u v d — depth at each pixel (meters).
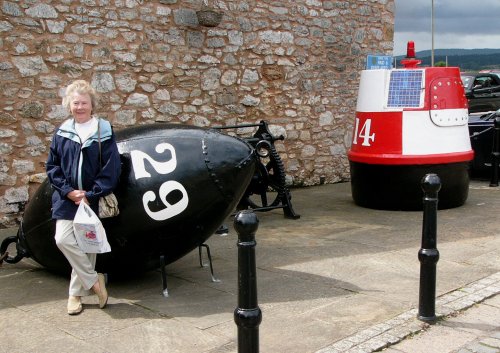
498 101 12.34
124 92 7.51
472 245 5.75
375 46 10.28
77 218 3.76
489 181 10.07
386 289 4.49
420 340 3.60
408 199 7.27
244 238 2.70
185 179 4.10
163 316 3.94
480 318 3.95
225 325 3.78
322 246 5.76
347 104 9.99
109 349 3.43
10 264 5.19
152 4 7.66
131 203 4.07
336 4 9.65
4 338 3.60
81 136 3.86
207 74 8.27
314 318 3.91
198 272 4.93
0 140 6.58
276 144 9.17
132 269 4.43
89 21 7.14
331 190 9.20
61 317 3.93
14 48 6.61
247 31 8.64
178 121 8.04
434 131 7.09
